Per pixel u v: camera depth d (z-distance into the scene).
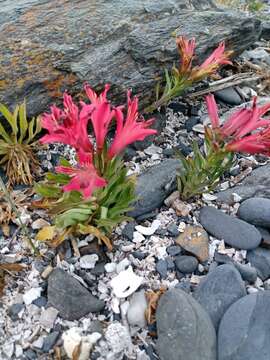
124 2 0.52
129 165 0.47
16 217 0.41
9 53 0.46
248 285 0.38
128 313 0.36
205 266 0.39
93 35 0.49
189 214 0.43
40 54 0.47
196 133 0.52
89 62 0.47
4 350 0.34
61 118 0.33
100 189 0.37
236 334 0.33
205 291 0.36
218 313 0.35
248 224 0.41
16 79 0.45
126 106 0.49
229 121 0.37
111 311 0.36
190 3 0.57
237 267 0.38
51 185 0.39
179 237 0.40
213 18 0.53
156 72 0.49
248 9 0.84
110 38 0.49
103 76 0.47
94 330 0.35
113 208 0.38
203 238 0.40
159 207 0.43
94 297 0.36
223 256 0.40
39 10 0.50
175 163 0.45
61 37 0.48
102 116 0.33
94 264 0.39
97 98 0.36
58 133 0.33
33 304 0.36
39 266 0.38
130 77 0.48
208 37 0.51
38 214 0.42
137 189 0.42
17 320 0.36
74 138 0.33
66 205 0.37
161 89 0.50
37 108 0.46
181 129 0.52
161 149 0.49
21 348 0.34
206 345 0.33
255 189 0.45
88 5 0.51
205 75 0.45
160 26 0.51
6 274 0.38
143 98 0.49
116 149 0.35
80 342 0.33
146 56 0.48
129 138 0.34
